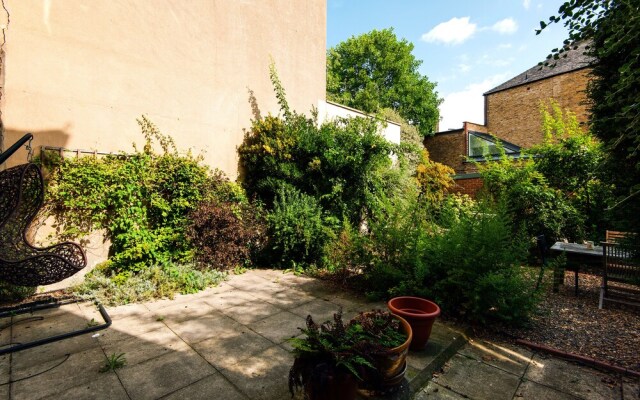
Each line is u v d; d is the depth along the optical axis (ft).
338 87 68.95
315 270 17.34
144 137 17.20
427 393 7.41
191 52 19.20
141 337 9.62
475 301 10.61
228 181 19.27
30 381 7.31
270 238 18.66
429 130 64.75
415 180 30.89
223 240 17.10
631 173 12.48
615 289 14.03
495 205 13.51
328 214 20.65
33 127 13.80
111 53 16.03
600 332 10.85
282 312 11.88
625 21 8.15
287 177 20.93
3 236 9.76
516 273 11.16
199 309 12.04
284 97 23.98
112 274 14.73
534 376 8.21
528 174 23.29
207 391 7.05
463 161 49.29
